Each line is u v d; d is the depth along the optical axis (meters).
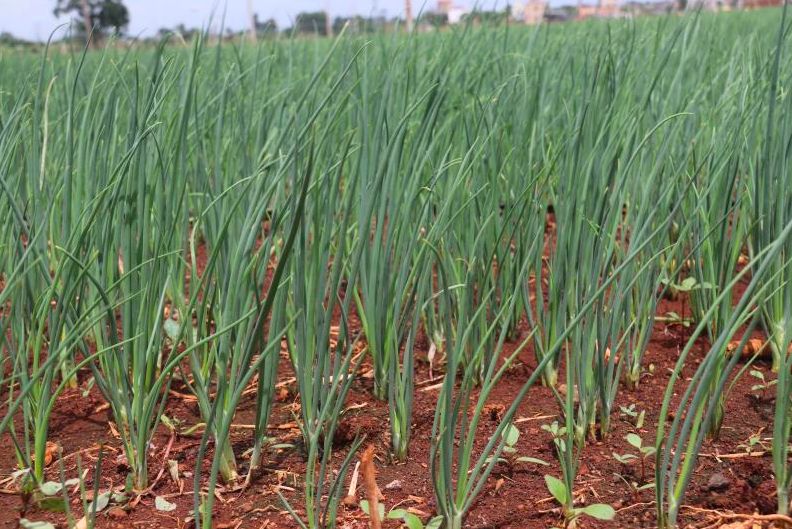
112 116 2.04
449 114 2.80
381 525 1.60
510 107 2.90
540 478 1.78
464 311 1.58
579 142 2.00
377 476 1.79
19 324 1.90
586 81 2.31
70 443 1.95
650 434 1.95
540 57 3.48
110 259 1.87
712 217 2.28
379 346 2.04
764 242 2.14
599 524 1.61
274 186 1.68
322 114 2.88
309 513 1.50
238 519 1.64
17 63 5.16
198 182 2.64
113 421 2.06
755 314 1.45
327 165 1.95
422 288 1.81
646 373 2.28
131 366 1.87
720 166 2.11
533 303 2.74
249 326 1.68
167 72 2.19
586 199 2.06
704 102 2.93
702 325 1.49
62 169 2.30
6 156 1.89
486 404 2.11
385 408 2.10
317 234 1.74
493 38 3.64
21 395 1.48
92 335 2.44
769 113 2.07
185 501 1.71
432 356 2.35
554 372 2.18
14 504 1.70
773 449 1.58
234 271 1.65
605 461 1.84
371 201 1.76
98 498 1.65
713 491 1.71
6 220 2.05
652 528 1.59
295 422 2.04
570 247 2.03
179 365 1.92
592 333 1.85
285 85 3.37
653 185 2.23
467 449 1.51
